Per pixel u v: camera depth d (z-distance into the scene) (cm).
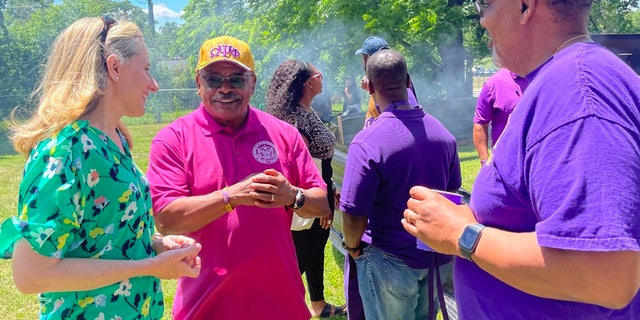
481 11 147
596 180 105
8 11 3441
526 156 122
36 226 146
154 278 183
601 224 103
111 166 162
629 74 119
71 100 157
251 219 225
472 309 154
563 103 115
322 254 373
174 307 234
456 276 163
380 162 237
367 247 252
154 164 225
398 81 248
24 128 157
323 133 329
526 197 127
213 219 214
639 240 104
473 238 131
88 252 159
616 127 108
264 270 226
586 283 108
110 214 162
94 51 163
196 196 216
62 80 161
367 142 241
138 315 173
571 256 108
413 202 150
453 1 1454
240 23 1777
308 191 237
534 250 117
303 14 1417
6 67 2120
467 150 1048
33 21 3247
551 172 112
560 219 108
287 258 235
